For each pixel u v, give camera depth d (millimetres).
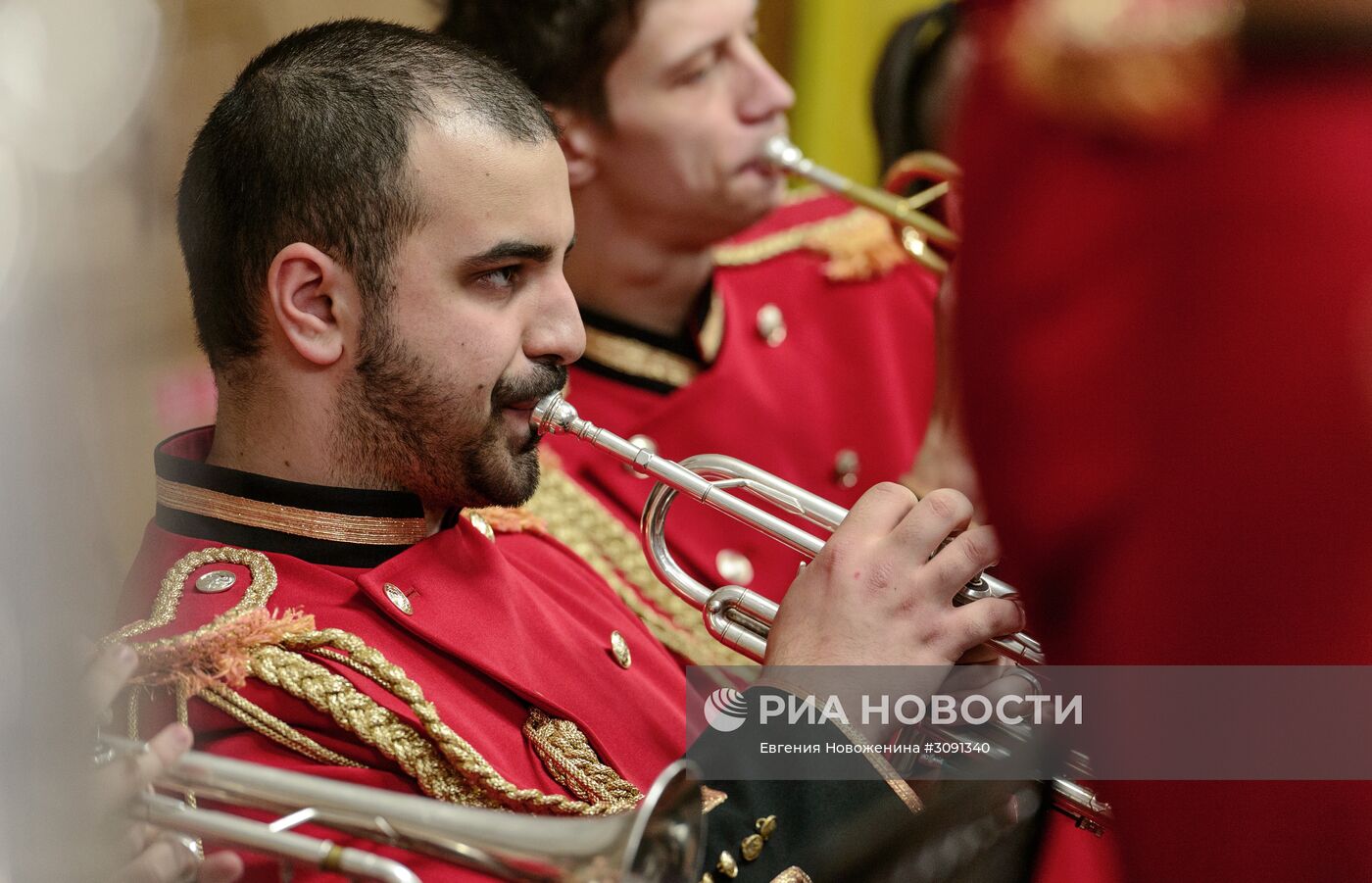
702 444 7070
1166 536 2248
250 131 4387
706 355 7293
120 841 3408
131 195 3137
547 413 4691
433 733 4145
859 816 4102
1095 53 2174
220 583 4359
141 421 4645
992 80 2422
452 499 4656
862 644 4270
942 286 6809
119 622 4355
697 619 6539
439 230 4352
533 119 4527
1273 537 2156
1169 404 2217
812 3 10578
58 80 2838
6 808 2965
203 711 4113
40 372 2891
